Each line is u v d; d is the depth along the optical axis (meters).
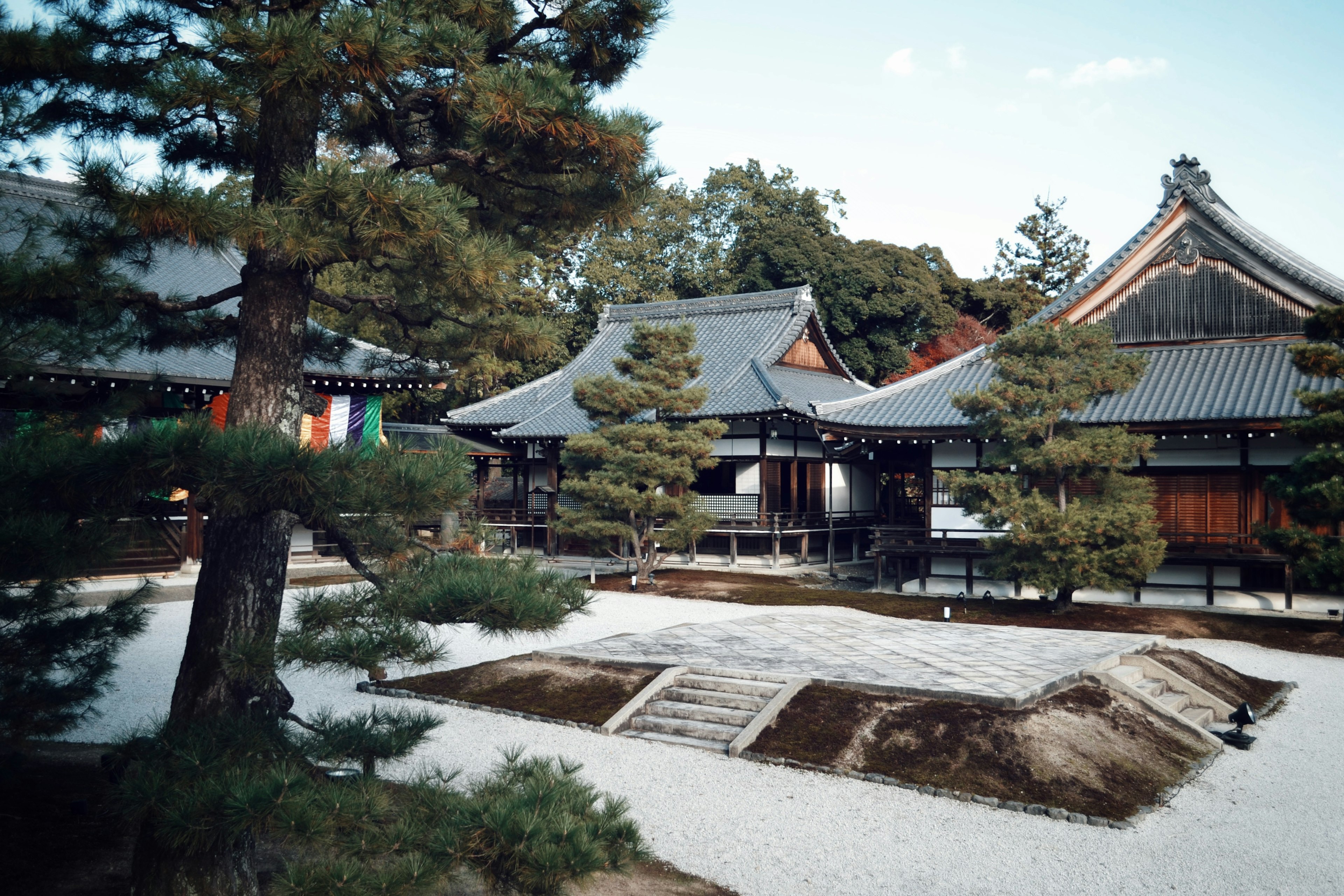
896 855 6.96
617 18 6.32
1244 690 12.14
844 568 25.23
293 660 4.77
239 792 4.30
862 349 40.75
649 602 18.75
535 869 4.17
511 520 28.03
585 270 39.31
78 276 5.29
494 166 6.44
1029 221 49.19
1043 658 11.92
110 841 6.52
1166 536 18.48
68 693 6.31
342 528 4.90
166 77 4.73
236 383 5.72
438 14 5.86
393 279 6.78
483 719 10.60
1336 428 13.58
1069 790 8.10
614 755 9.29
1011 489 15.88
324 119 6.36
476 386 37.62
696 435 19.33
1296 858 6.92
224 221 4.59
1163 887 6.43
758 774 8.72
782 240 40.41
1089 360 15.55
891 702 9.84
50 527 4.61
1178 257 20.05
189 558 19.31
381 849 4.47
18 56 5.12
